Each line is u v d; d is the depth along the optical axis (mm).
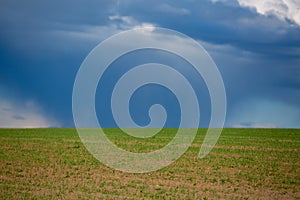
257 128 73562
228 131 68062
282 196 28188
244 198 27344
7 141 53188
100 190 28688
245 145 50906
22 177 32562
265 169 36438
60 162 38719
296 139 57125
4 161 38875
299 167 37438
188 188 29719
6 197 26578
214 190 29281
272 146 50094
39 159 40094
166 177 33219
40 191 28266
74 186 29781
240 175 34062
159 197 27125
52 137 58656
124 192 28250
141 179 32406
